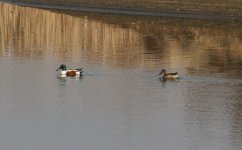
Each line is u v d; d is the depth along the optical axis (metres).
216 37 68.38
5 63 52.81
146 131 36.72
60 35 67.88
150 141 35.28
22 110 39.91
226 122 38.25
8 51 58.31
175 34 69.38
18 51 58.38
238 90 45.09
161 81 47.44
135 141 35.19
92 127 37.12
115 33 68.88
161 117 39.16
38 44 62.31
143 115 39.38
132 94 43.81
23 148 33.88
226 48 62.31
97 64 52.75
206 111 40.47
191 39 66.69
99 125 37.47
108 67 51.59
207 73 50.62
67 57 55.62
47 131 36.31
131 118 38.75
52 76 48.50
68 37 66.62
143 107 40.97
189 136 36.06
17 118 38.38
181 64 53.78
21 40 64.69
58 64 52.62
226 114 39.72
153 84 46.59
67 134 35.94
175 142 35.16
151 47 61.53
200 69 52.09
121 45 62.25
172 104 41.66
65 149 33.91
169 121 38.38
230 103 41.88
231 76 49.75
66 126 37.16
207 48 61.91
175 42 64.56
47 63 53.03
